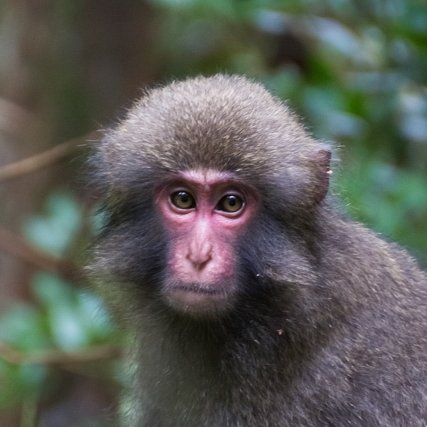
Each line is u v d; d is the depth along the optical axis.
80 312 16.84
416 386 12.96
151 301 13.11
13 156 21.78
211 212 12.57
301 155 12.72
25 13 22.20
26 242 18.58
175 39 24.58
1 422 20.11
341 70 21.50
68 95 22.09
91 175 13.76
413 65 18.52
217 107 12.70
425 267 14.15
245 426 12.89
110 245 13.18
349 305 12.87
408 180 18.42
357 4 18.70
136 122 12.98
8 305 20.53
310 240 12.79
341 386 12.73
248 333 12.82
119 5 22.06
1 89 22.12
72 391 21.00
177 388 13.21
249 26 22.34
